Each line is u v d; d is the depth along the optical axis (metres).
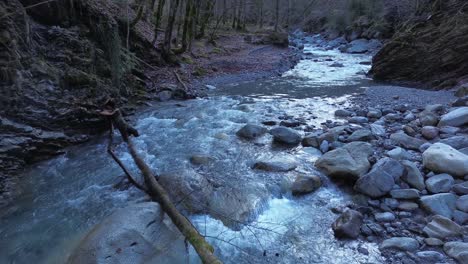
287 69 18.17
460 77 12.73
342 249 4.20
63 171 6.38
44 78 7.86
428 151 5.67
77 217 4.94
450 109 8.30
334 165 5.80
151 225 4.26
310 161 6.50
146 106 10.52
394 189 5.10
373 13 30.98
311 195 5.45
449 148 5.66
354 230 4.41
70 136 7.57
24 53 7.80
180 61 15.39
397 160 5.58
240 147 7.31
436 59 13.64
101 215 4.94
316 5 43.06
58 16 9.66
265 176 5.94
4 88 6.88
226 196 5.17
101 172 6.28
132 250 3.84
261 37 26.61
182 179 5.41
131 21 13.48
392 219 4.61
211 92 12.80
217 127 8.64
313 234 4.51
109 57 10.30
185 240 4.04
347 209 4.89
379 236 4.35
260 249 4.25
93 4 11.59
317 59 22.02
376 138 7.07
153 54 14.29
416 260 3.86
